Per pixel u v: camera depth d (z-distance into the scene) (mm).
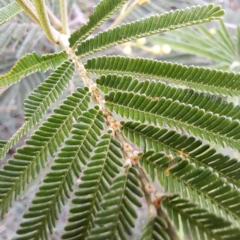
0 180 51
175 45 130
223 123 52
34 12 82
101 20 73
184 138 50
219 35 128
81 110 59
